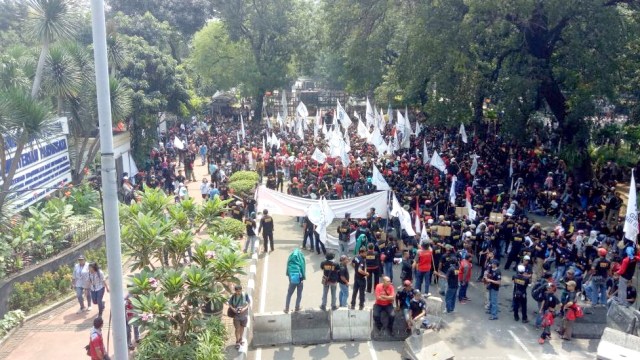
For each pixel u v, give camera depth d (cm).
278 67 5581
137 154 3409
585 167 2783
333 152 3031
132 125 3381
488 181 2655
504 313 1662
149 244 1366
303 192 2545
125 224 1448
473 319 1622
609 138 3059
